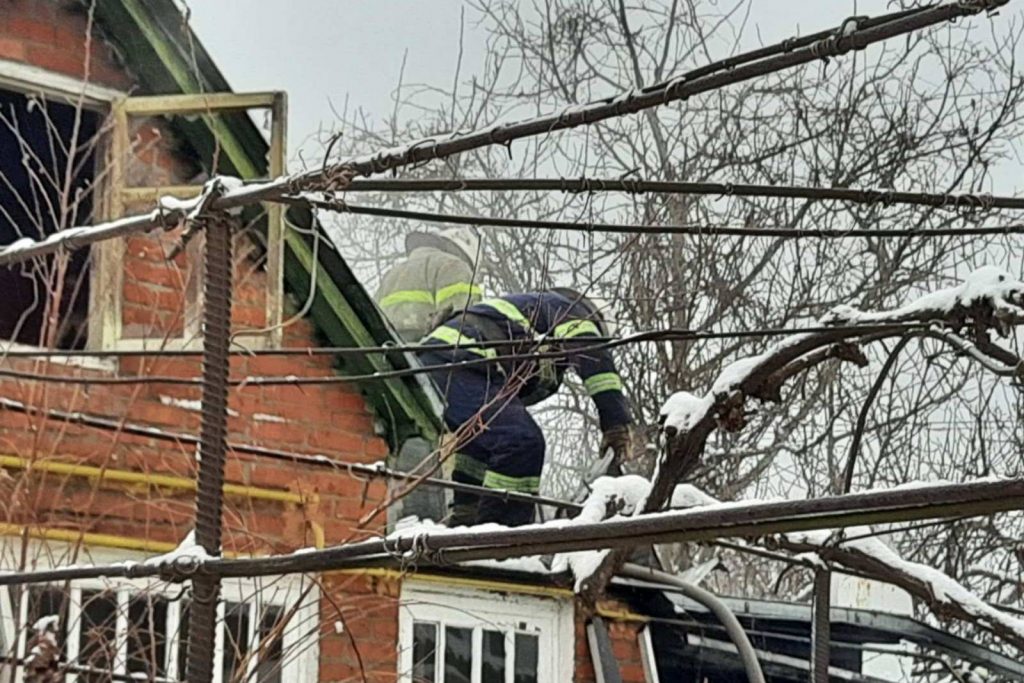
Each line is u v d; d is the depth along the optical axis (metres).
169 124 19.88
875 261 36.28
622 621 22.59
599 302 22.03
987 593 35.81
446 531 10.53
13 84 19.47
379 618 20.09
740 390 15.44
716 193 12.62
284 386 20.09
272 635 15.30
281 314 18.67
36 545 17.17
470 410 20.44
